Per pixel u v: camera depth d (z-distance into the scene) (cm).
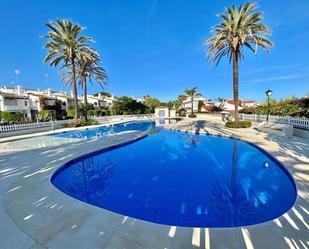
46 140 1475
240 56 1802
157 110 4588
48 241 292
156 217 457
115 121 3444
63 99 4322
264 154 894
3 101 3025
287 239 289
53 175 624
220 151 1082
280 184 616
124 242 287
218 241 287
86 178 721
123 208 500
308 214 354
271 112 2066
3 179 566
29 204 410
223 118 3166
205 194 575
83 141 1255
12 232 315
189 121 3072
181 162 905
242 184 640
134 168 830
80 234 307
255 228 316
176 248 274
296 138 1172
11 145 1202
